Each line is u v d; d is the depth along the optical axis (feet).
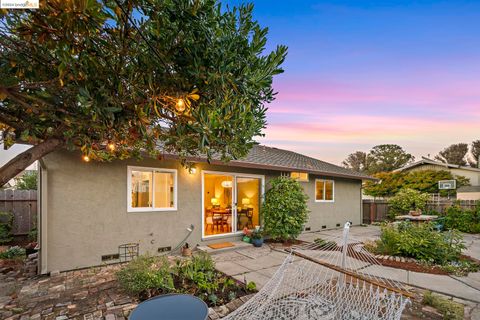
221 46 7.41
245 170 27.96
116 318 10.85
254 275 16.35
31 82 6.75
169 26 6.90
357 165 129.49
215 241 25.12
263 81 8.57
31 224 26.66
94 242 18.62
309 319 10.73
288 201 26.35
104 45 6.56
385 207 45.06
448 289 14.24
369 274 16.33
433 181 59.31
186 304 7.16
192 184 23.80
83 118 7.02
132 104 7.13
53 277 16.12
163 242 21.76
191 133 8.12
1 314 11.30
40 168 16.85
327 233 33.42
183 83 7.47
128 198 20.25
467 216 34.88
